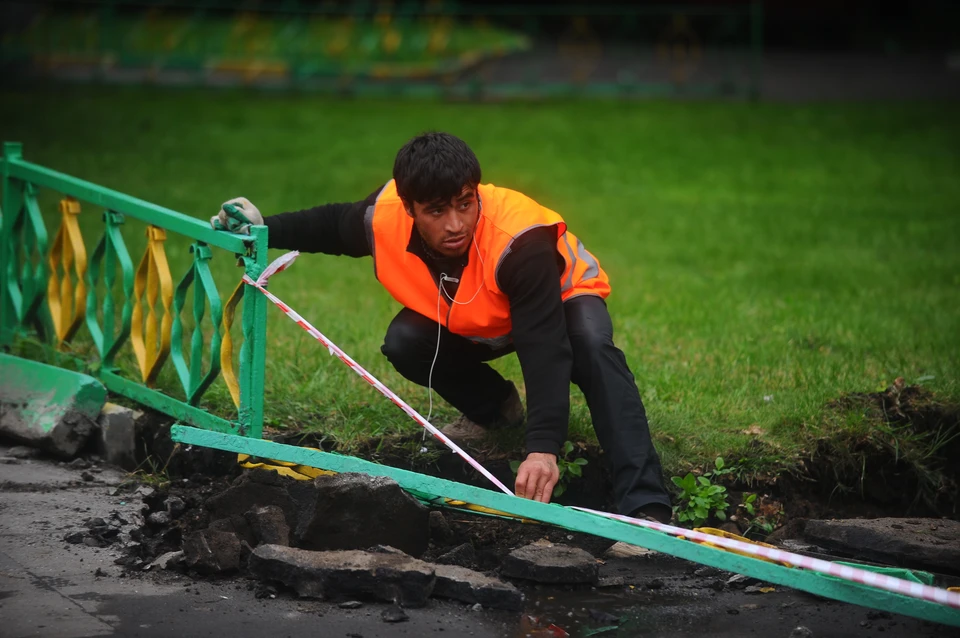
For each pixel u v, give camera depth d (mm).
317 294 15344
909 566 8477
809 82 42812
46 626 6980
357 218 8992
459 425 10062
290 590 7648
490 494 7797
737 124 34312
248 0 47062
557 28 55781
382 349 9266
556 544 8664
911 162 28469
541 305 8188
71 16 45188
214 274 16328
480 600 7539
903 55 50781
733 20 44656
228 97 36969
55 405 10234
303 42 42750
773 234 20766
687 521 9328
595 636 7281
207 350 12203
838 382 11484
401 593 7469
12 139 27219
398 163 7961
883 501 10555
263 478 8539
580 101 38875
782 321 14367
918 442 10719
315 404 10500
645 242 20156
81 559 8031
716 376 11734
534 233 8242
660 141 31516
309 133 31141
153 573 7898
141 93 36500
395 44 43625
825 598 8031
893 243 19891
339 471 8352
